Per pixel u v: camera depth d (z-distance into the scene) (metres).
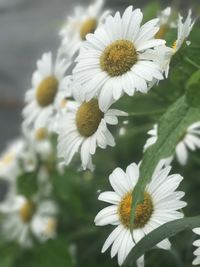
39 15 0.93
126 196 0.19
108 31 0.21
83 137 0.22
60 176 0.36
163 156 0.18
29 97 0.29
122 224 0.19
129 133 0.32
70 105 0.23
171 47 0.22
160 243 0.18
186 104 0.18
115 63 0.20
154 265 0.32
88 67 0.20
